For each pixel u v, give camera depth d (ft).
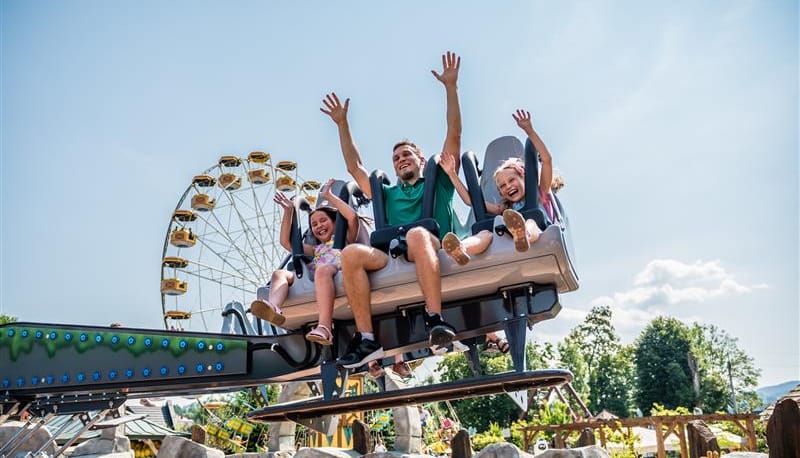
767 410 39.73
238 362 17.49
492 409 145.28
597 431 71.92
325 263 14.69
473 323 14.02
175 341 18.12
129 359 18.38
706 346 228.84
